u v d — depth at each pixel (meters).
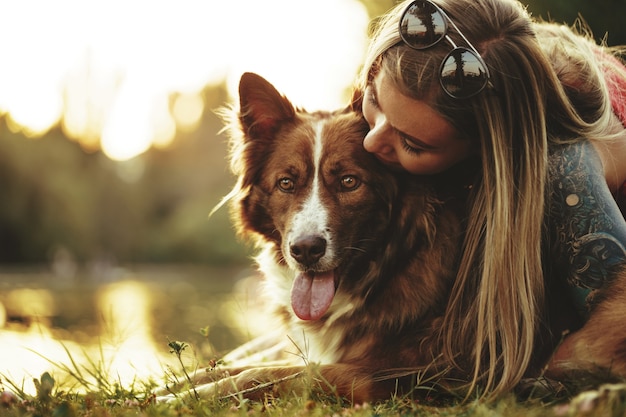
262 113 4.41
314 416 2.92
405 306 3.79
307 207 4.05
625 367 2.92
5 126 41.41
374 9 8.73
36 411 3.16
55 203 41.44
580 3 6.94
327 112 4.41
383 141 3.56
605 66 3.87
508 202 3.34
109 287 26.06
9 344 7.52
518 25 3.41
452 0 3.38
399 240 3.92
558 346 3.28
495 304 3.41
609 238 3.18
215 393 3.38
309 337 4.12
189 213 52.84
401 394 3.49
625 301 3.06
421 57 3.27
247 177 4.48
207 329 4.46
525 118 3.34
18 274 37.34
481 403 3.12
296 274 4.06
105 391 3.80
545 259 3.48
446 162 3.50
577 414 2.57
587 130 3.43
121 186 53.25
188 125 59.41
